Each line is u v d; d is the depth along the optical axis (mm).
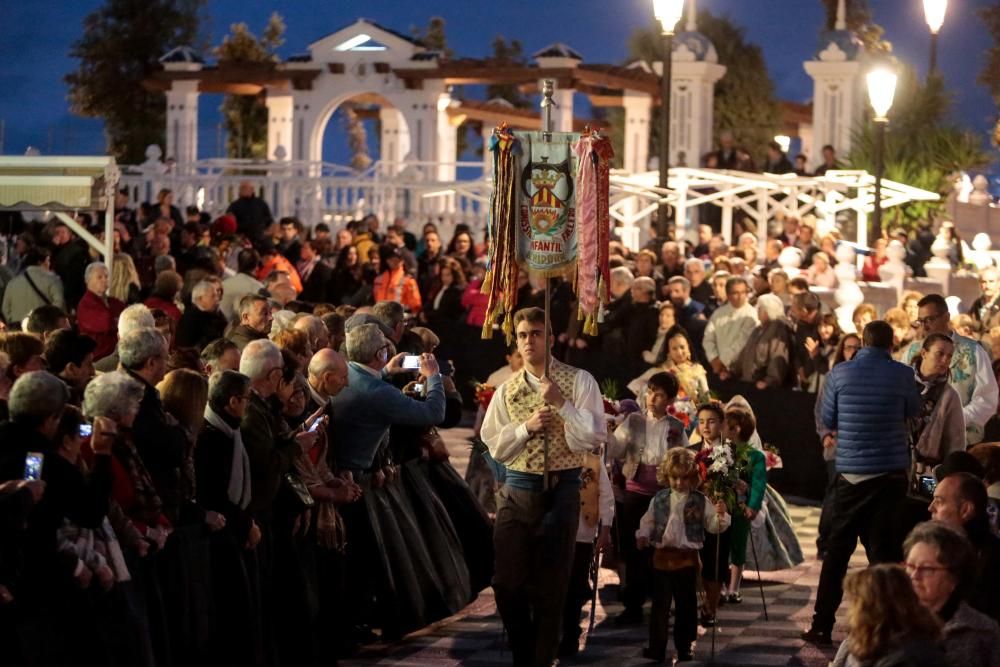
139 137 42562
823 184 27203
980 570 7410
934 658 5750
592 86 34438
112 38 42906
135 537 8086
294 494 9703
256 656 9086
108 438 7754
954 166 29562
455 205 30469
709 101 33344
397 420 10500
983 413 11859
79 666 7727
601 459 10688
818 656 10570
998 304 18219
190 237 22922
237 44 44781
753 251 22516
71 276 18094
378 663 10336
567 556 9523
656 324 17688
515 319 9727
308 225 30797
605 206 9781
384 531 10805
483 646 10797
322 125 34344
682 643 10438
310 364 10281
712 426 11539
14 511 7172
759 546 12797
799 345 16531
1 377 8727
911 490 10883
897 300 21969
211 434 9000
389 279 21328
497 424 9711
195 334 13695
